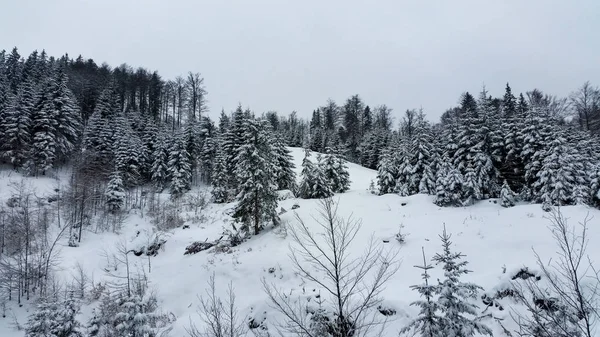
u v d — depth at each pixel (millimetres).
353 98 93938
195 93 77000
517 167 26703
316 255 16109
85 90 63594
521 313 9336
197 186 49156
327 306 10703
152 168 45938
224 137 45125
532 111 26188
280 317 11180
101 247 27125
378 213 21406
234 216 23797
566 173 20531
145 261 24047
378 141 67125
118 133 48875
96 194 35688
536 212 17062
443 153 31750
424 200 23172
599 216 14938
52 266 22141
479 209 19859
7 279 19281
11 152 38562
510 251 13508
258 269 16594
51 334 12055
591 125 47281
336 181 38500
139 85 81375
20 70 65500
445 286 6105
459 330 5715
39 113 40688
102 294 18906
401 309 10297
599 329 6797
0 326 17031
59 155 43094
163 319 14555
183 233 27891
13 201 31109
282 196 34250
